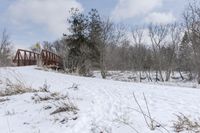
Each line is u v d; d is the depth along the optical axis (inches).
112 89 472.1
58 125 269.9
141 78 2000.5
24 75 679.1
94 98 375.2
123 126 241.0
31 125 281.7
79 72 1248.2
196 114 263.0
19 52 1289.4
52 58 1378.0
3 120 304.0
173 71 2080.5
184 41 2025.1
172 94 403.5
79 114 290.2
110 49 1909.4
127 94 408.2
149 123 243.9
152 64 2155.5
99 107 317.4
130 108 303.4
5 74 668.1
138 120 254.8
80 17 1535.4
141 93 417.1
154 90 458.6
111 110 300.8
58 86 510.9
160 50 2089.1
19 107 348.2
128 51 2197.3
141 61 2169.0
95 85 537.3
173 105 311.1
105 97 382.9
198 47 1788.9
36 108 334.0
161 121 246.5
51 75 762.8
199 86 1557.6
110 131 234.8
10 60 1320.1
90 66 1576.0
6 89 455.8
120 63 2116.1
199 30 1780.3
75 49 1515.7
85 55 1493.6
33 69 975.0
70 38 1531.7
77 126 258.1
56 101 353.4
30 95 399.9
